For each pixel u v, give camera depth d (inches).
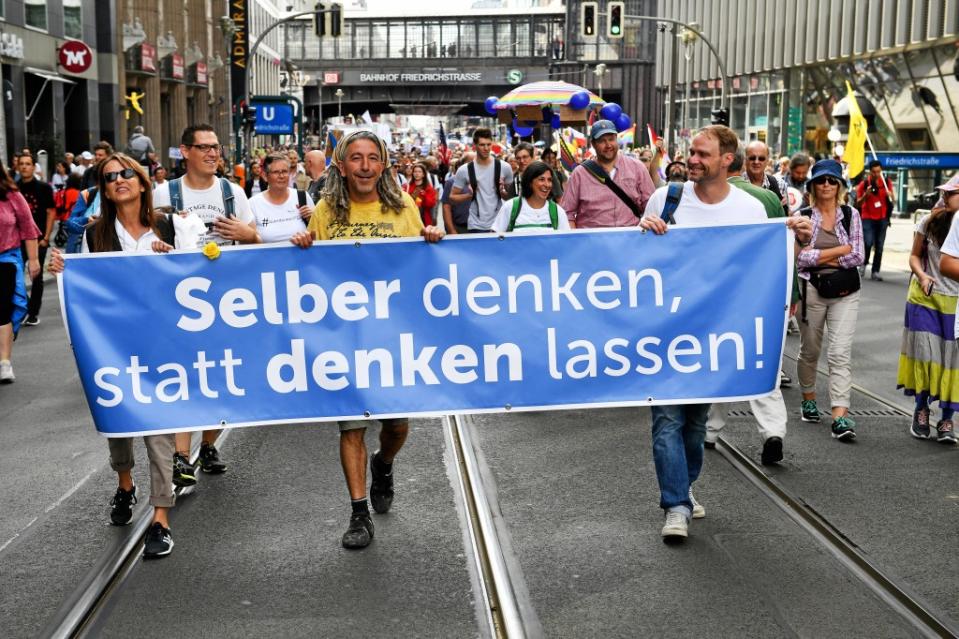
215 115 2532.0
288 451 297.9
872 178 758.5
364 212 226.8
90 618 183.8
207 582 199.6
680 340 223.3
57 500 253.9
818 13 2025.1
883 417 339.0
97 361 216.1
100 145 562.3
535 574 201.9
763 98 2313.0
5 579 202.5
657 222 221.0
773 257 223.0
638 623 179.2
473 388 222.8
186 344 217.9
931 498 250.7
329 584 198.4
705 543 218.7
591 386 223.6
